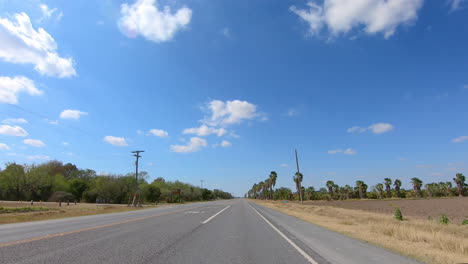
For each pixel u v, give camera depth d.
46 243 10.74
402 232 13.56
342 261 8.34
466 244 10.19
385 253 9.42
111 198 90.81
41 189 82.75
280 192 169.88
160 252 9.34
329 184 144.50
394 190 147.12
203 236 13.53
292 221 22.95
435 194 141.75
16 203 60.78
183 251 9.63
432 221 24.23
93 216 27.39
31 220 23.14
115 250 9.52
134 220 22.08
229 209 43.62
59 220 22.23
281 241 12.30
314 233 15.09
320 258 8.78
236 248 10.47
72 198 84.25
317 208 47.50
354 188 152.62
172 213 32.31
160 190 112.56
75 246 10.16
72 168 124.75
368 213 37.12
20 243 10.63
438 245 10.59
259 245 11.22
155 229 16.03
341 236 13.81
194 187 171.38
